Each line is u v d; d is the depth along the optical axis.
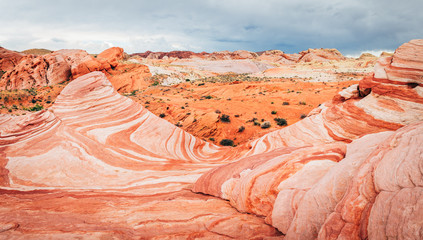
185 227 3.61
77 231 3.20
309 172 3.86
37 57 76.31
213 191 5.64
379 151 2.63
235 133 26.56
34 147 7.57
